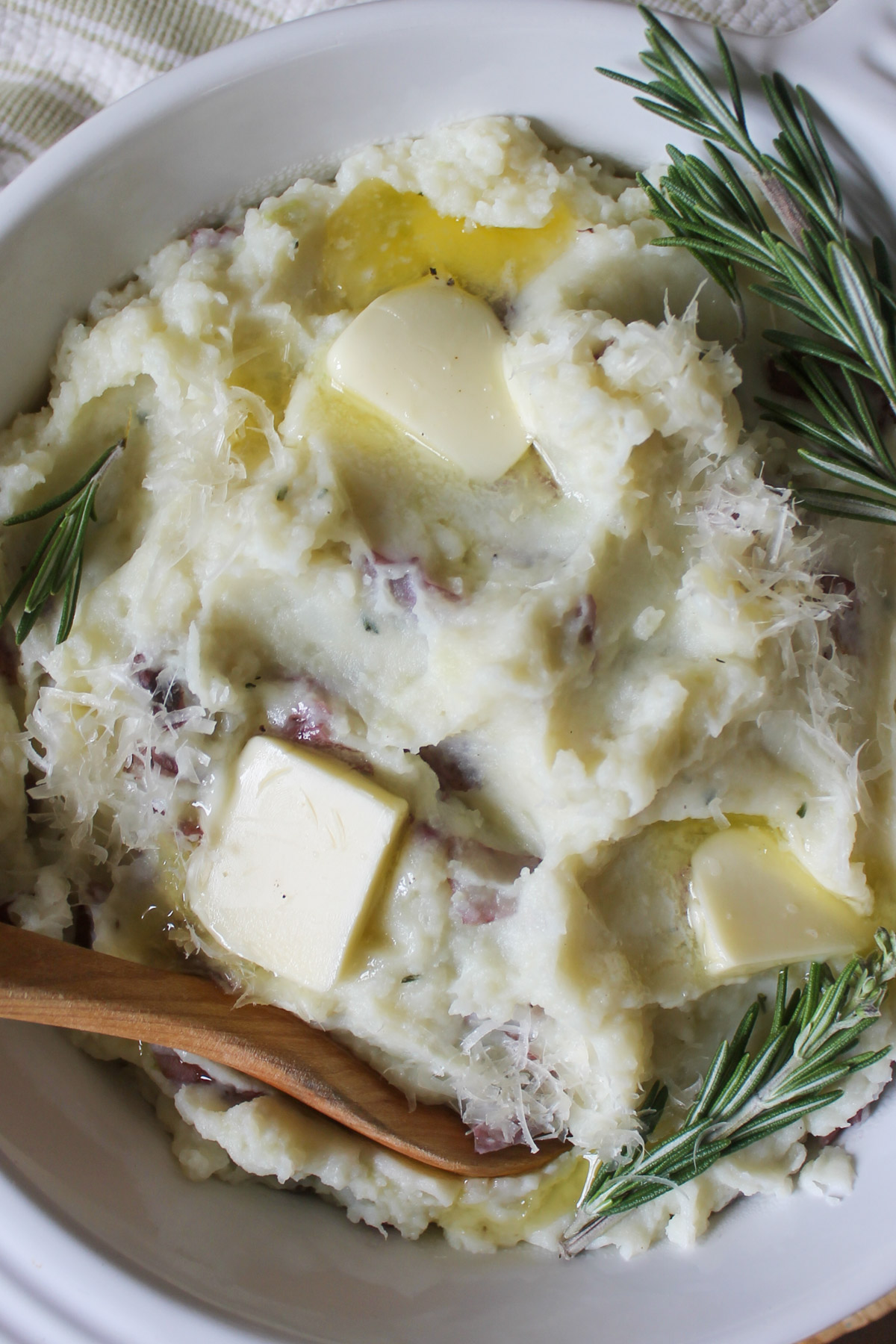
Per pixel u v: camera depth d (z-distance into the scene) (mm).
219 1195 447
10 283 422
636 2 475
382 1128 438
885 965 417
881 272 418
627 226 432
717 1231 443
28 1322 415
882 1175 435
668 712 414
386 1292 439
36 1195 416
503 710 418
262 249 429
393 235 434
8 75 500
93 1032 430
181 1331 413
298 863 428
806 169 413
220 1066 447
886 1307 456
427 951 428
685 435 423
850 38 412
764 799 430
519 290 433
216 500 424
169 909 444
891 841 434
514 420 427
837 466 415
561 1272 445
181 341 427
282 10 494
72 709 434
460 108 427
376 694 429
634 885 431
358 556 425
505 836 436
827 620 431
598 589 420
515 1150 452
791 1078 421
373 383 425
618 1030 422
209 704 428
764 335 421
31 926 438
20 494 435
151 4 496
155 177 425
